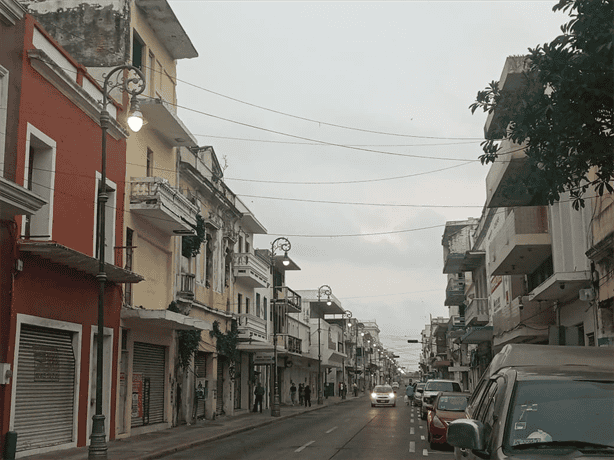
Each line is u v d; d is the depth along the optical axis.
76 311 18.23
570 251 22.66
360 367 115.12
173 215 23.89
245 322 36.09
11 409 14.64
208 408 31.23
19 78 15.62
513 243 25.27
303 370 64.44
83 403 18.45
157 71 26.06
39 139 16.44
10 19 15.45
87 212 19.16
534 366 5.55
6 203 13.20
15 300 15.13
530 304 27.11
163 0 23.95
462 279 65.19
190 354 27.55
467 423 4.67
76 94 18.28
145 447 17.84
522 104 10.93
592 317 20.95
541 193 12.06
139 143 23.66
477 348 52.19
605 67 9.61
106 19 23.23
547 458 4.27
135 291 22.97
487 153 12.02
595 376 5.11
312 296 78.88
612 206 17.91
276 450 17.64
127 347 22.16
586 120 10.18
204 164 31.83
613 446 4.43
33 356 16.22
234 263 36.53
